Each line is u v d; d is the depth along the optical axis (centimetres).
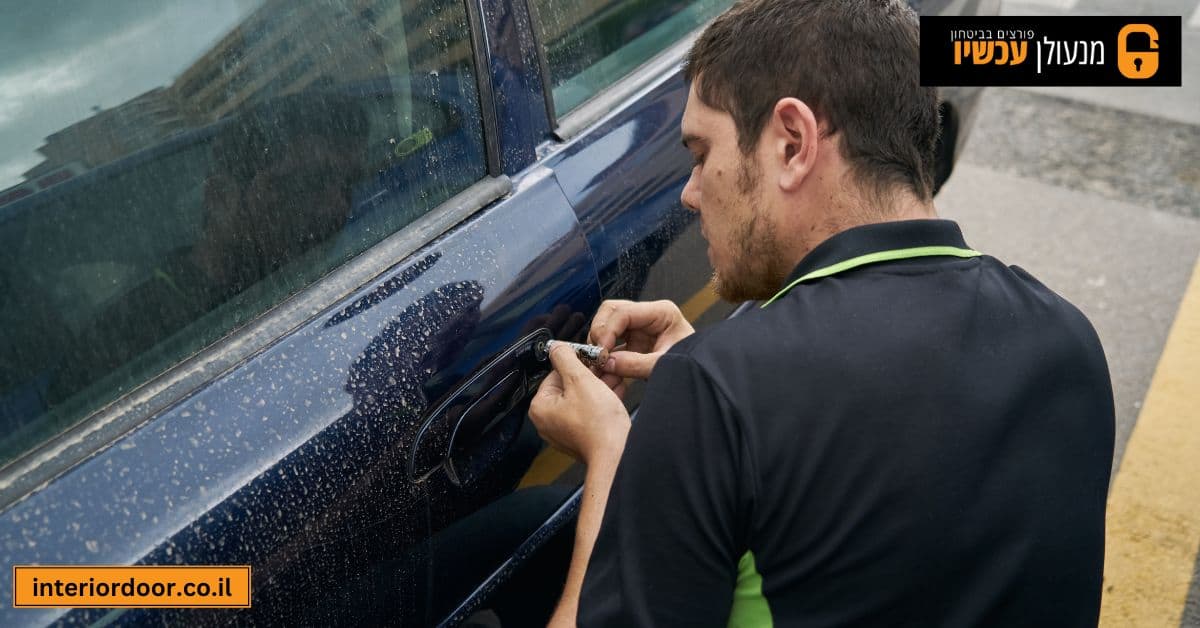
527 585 150
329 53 124
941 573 94
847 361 95
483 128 142
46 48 103
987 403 97
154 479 100
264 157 118
